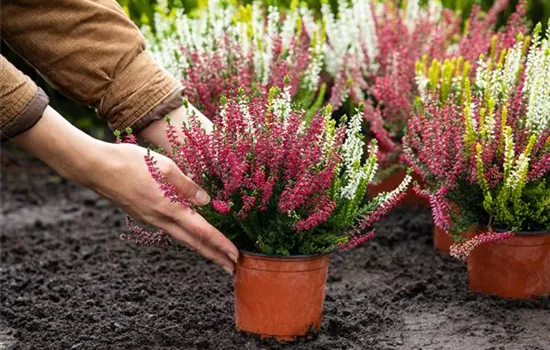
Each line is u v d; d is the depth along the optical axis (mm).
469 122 2621
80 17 2441
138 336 2533
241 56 3318
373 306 2812
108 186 2203
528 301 2787
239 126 2281
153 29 4469
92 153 2164
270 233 2318
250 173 2330
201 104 3236
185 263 3322
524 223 2742
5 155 5359
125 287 3039
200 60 3340
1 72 2041
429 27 3965
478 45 3576
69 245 3676
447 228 2568
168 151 2537
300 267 2373
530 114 2658
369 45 4004
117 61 2467
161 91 2494
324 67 4121
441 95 3146
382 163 3621
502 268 2799
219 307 2740
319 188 2285
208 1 3717
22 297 2932
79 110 5238
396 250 3475
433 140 2713
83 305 2844
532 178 2623
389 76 3746
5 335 2627
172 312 2699
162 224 2281
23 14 2422
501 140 2627
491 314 2689
